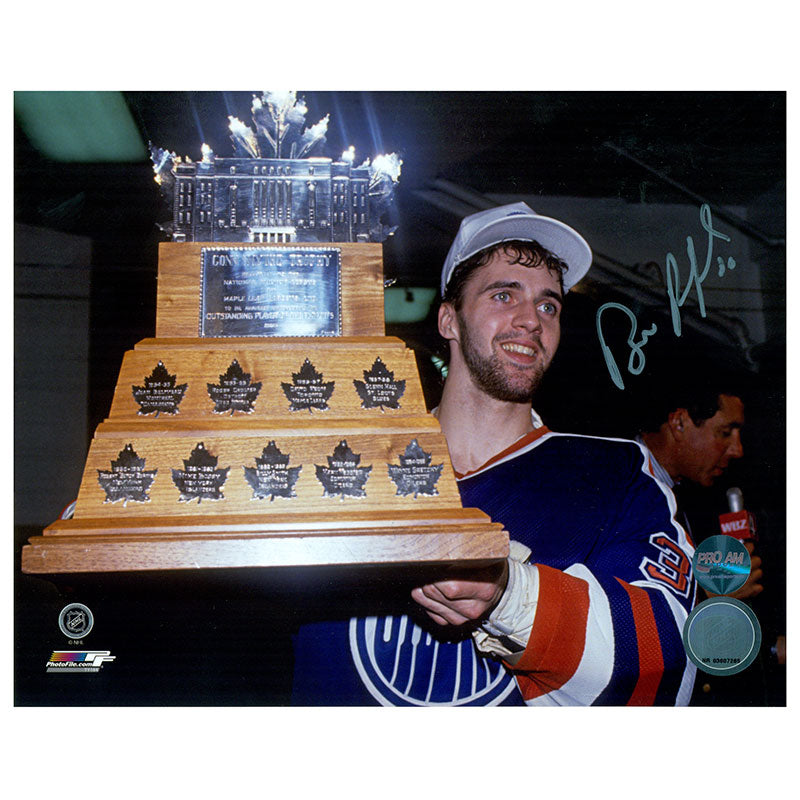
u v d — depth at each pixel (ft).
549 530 5.59
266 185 4.68
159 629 5.53
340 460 3.98
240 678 5.49
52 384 5.66
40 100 5.79
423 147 5.93
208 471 3.92
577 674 5.25
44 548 3.60
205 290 4.44
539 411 5.80
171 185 4.65
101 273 5.75
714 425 5.82
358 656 5.50
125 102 5.83
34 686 5.43
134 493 3.87
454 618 4.98
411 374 4.25
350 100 5.92
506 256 5.85
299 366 4.22
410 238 5.85
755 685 5.58
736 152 6.03
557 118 6.01
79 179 5.79
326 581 5.45
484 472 5.71
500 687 5.41
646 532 5.64
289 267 4.50
